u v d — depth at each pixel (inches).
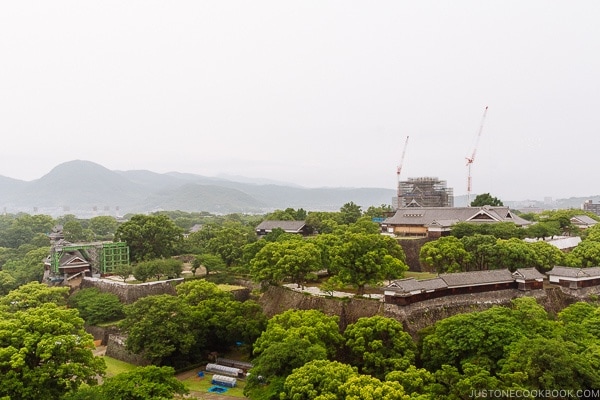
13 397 1936.5
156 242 5177.2
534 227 4485.7
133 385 1972.2
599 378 1951.3
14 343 2094.0
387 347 2546.8
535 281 3260.3
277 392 2161.7
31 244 6269.7
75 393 1983.3
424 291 2952.8
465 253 3553.2
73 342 2164.1
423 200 7258.9
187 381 2913.4
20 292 3570.4
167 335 3002.0
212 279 4537.4
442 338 2475.4
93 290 4210.1
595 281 3474.4
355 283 3280.0
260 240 4712.1
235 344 3481.8
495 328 2345.0
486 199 5802.2
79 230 6939.0
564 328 2472.9
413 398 1781.5
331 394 1852.9
